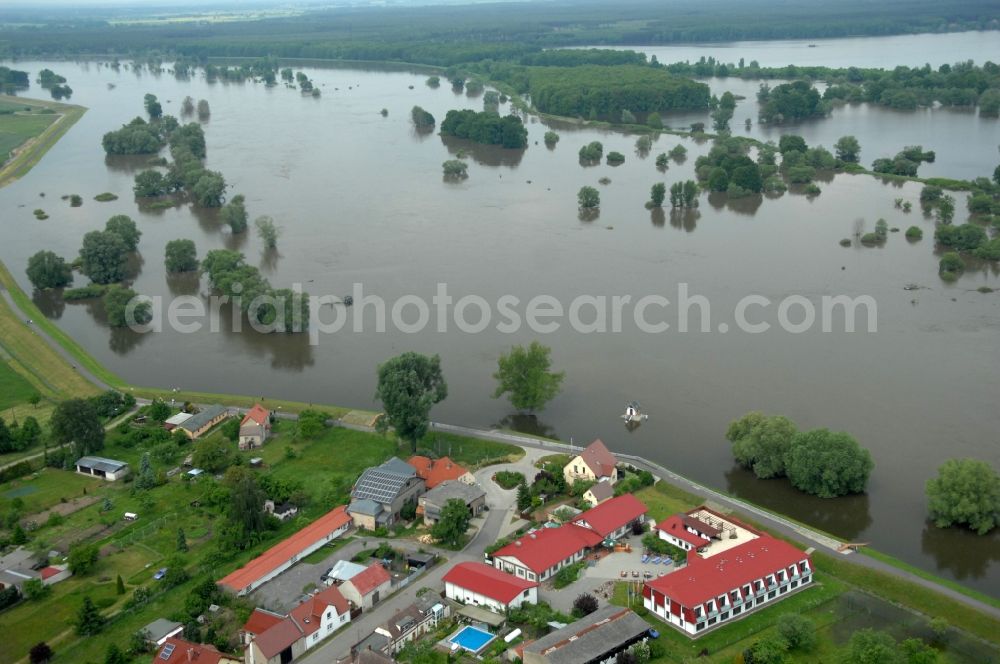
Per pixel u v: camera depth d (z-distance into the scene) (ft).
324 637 550.36
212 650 519.19
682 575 568.82
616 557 625.41
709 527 638.53
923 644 520.01
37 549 637.30
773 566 580.71
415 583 602.44
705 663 515.50
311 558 630.74
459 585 579.07
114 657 521.65
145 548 650.02
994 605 569.64
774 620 556.92
